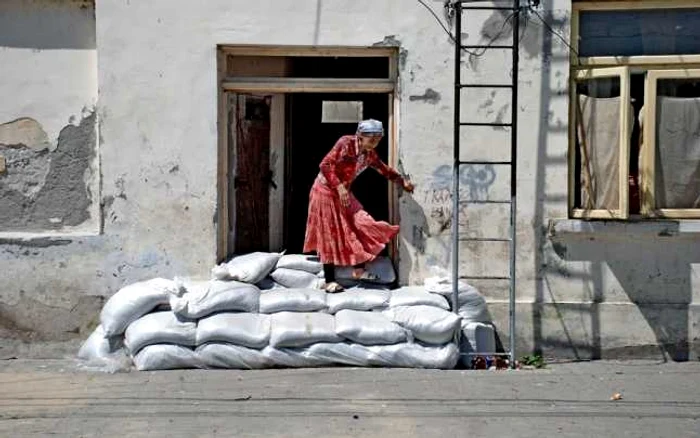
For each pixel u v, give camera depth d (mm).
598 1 8133
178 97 8008
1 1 8117
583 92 8195
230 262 7973
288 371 7352
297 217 9438
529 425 6117
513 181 7707
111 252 8070
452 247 7934
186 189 8047
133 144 8023
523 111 8070
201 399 6621
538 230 8117
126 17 7969
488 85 7941
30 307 8094
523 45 8055
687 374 7617
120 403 6543
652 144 8023
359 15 8016
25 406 6488
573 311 8117
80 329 8109
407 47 8023
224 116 8227
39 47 8156
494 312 8117
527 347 8133
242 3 7996
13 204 8219
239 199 8633
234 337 7316
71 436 5840
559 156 8078
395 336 7410
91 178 8203
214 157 8039
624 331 8117
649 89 8031
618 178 7992
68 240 8062
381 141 8859
